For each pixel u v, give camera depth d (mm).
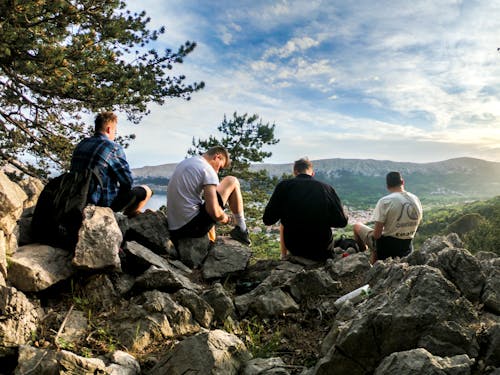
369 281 3816
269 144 16859
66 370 2375
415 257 3947
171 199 4660
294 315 3592
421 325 2365
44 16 7227
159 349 2943
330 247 5020
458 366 1965
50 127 9945
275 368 2568
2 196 3240
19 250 3482
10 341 2600
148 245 4520
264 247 16016
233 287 4469
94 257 3391
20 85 8203
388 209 5141
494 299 2723
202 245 4801
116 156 3959
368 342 2406
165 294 3408
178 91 9883
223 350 2578
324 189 4977
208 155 4984
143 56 9703
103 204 3889
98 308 3340
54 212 3646
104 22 8211
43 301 3307
